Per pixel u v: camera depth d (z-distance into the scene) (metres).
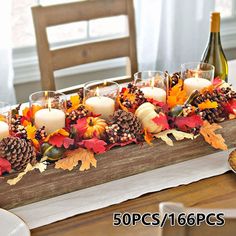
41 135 1.13
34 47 2.39
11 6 2.25
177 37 2.56
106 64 2.56
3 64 2.21
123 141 1.14
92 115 1.23
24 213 1.06
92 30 2.53
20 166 1.05
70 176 1.11
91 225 0.96
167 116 1.24
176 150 1.23
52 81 1.79
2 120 1.16
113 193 1.13
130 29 1.88
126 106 1.27
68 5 1.76
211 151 1.29
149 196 1.12
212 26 1.57
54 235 0.99
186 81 1.42
